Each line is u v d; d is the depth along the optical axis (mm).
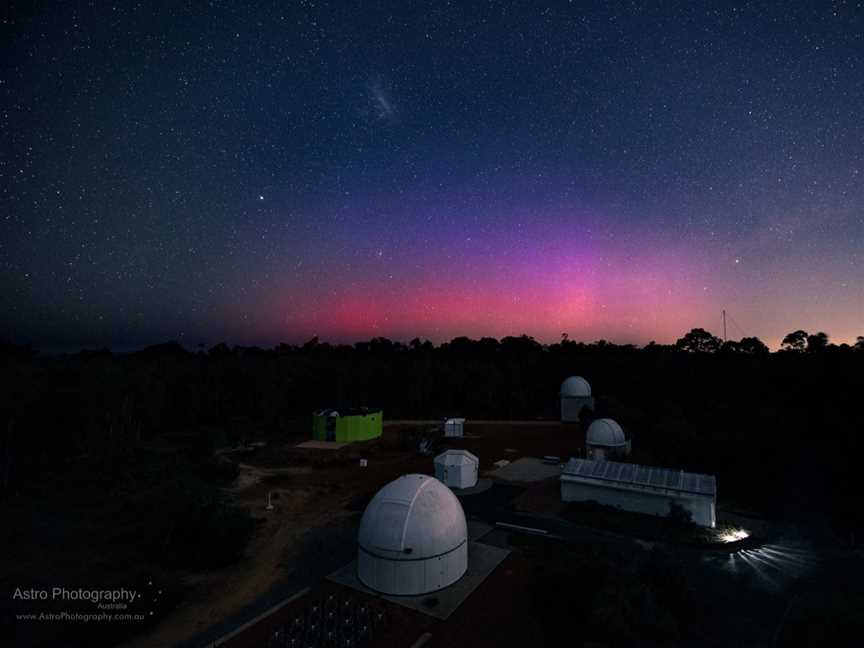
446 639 14570
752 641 14438
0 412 34812
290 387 66562
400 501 18297
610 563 17469
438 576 17422
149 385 53594
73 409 40594
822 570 19266
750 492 28953
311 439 48906
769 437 34219
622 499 26047
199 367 66875
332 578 18562
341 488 31719
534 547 21312
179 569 19891
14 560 20719
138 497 28594
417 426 55500
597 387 65812
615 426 36625
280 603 16766
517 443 45625
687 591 16156
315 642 14383
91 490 30859
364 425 48656
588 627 14820
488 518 25344
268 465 38031
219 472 33875
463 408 67812
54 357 69562
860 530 23344
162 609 16516
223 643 14492
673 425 39688
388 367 73938
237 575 19328
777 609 16266
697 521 23969
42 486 31922
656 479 26047
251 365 69062
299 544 22406
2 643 14773
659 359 68500
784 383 48312
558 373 72938
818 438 34125
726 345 71688
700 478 25594
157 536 22391
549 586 16750
